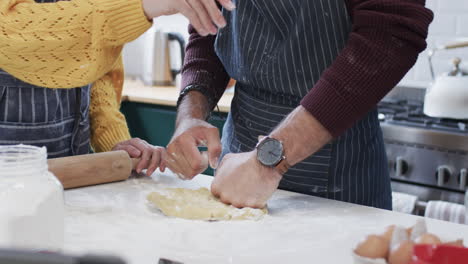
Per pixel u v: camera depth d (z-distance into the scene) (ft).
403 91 8.62
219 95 4.84
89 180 3.99
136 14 3.50
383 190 4.52
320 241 3.01
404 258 2.15
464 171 6.54
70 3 3.54
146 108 8.70
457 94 7.07
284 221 3.34
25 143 4.18
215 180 3.72
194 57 4.77
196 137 4.15
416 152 6.84
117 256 1.09
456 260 2.03
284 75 4.09
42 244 2.51
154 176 4.36
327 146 4.14
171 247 2.90
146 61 9.95
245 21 4.13
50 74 3.70
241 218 3.35
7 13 3.55
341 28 3.87
